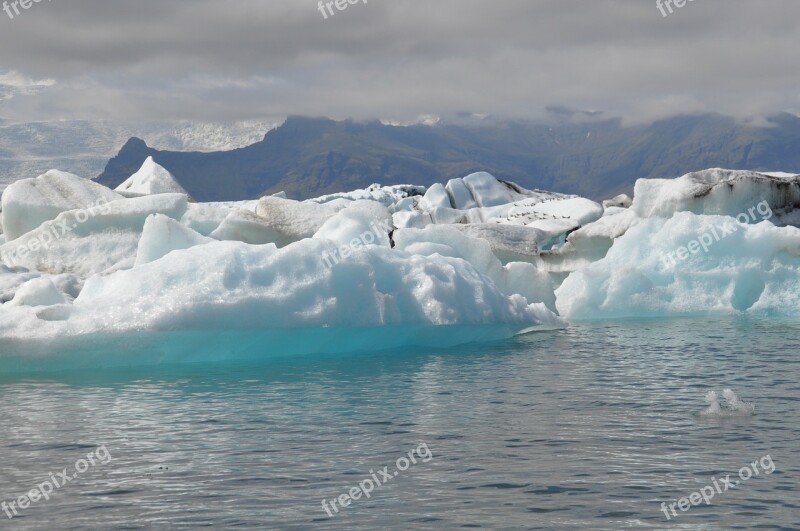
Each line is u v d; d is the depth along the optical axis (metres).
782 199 33.94
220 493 8.17
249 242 29.98
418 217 42.47
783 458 9.28
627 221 35.31
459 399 12.97
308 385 14.25
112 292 16.70
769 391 13.54
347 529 7.18
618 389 13.86
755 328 23.83
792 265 28.22
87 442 10.23
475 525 7.26
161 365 16.52
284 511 7.64
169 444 10.09
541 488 8.28
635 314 28.56
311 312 17.12
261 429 10.84
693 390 13.69
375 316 17.95
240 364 16.75
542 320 23.62
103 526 7.31
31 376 15.20
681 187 34.25
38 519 7.52
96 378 14.91
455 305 19.42
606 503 7.82
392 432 10.66
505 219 48.56
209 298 16.25
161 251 20.61
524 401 12.78
